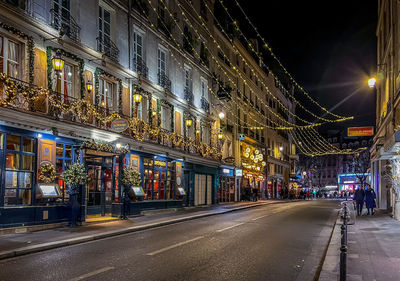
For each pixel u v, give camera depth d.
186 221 17.33
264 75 49.44
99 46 17.53
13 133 12.19
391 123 20.22
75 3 16.17
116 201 17.67
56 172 14.00
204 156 28.67
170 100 24.45
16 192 12.29
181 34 26.61
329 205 33.97
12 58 13.08
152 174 21.48
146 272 7.12
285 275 7.19
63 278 6.64
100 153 16.69
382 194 26.22
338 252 9.16
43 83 14.05
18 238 10.68
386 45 23.59
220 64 34.44
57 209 13.57
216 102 33.28
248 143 41.91
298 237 12.34
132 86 20.14
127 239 11.45
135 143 18.98
